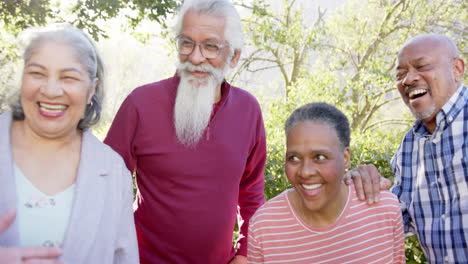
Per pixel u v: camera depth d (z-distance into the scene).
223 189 2.14
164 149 2.10
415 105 2.01
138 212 2.20
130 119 2.13
